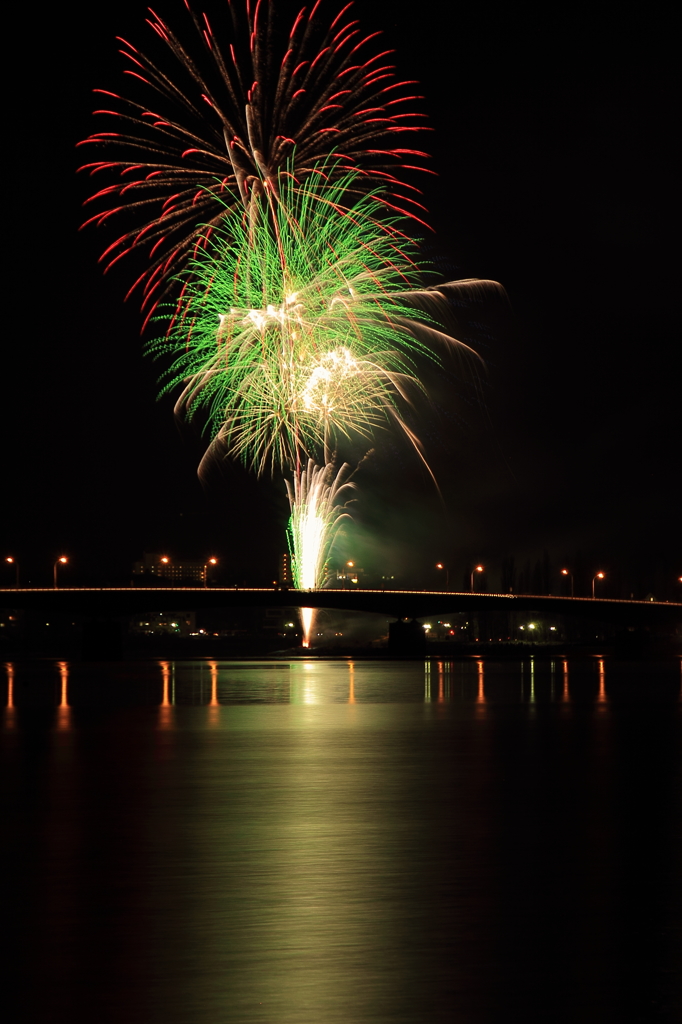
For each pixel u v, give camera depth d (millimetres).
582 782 41562
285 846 28828
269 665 172125
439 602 181250
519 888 24125
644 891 23828
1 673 144625
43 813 34219
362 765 47094
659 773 44250
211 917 21766
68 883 24641
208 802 36500
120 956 19312
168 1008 16812
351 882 24672
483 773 44344
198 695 97688
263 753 51812
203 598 176250
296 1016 16516
